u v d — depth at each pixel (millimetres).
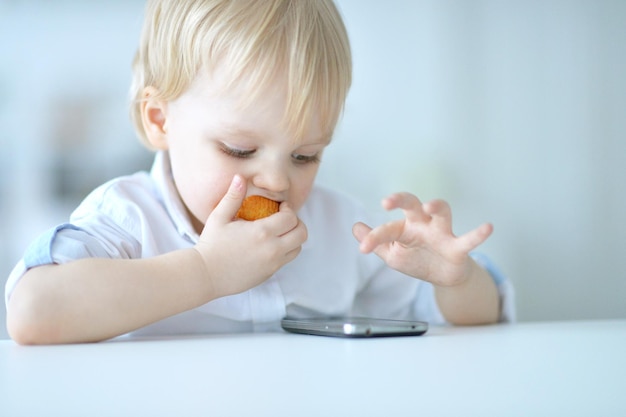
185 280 852
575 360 562
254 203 973
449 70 2867
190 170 1031
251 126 965
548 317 2717
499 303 1207
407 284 1296
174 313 847
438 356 580
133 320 810
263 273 916
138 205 1089
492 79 2811
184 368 503
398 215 2752
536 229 2752
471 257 1189
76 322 779
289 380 455
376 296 1317
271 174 985
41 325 766
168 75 1048
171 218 1102
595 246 2723
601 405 411
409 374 484
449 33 2867
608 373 504
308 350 627
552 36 2748
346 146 2883
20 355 590
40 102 2830
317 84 996
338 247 1254
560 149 2746
